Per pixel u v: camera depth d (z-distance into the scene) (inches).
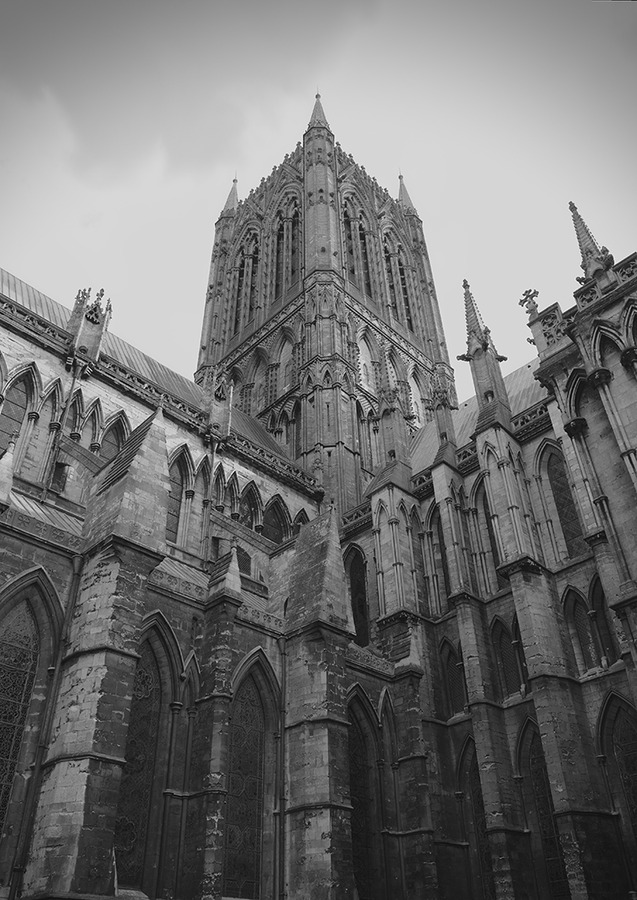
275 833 1354.6
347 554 2512.3
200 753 1261.1
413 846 1636.3
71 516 1541.6
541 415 2105.1
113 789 1030.4
